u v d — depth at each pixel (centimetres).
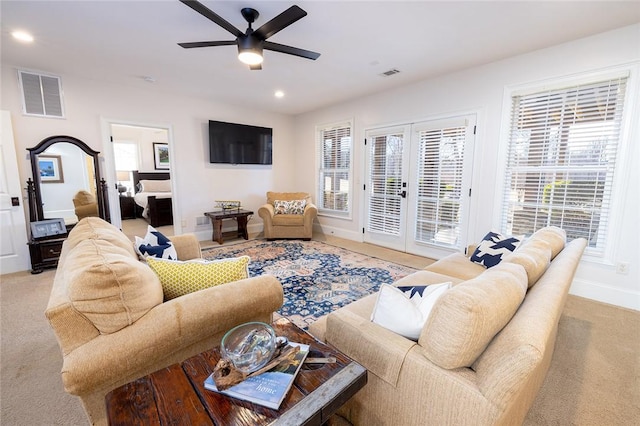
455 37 262
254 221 570
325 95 454
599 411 145
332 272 339
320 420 84
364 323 119
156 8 218
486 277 107
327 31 252
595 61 259
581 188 276
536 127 299
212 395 88
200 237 500
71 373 94
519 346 79
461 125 350
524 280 116
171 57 308
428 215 397
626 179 252
